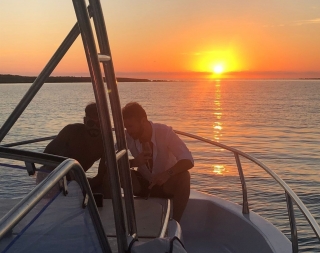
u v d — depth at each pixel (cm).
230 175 1241
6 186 166
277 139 2345
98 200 269
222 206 377
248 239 338
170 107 5478
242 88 17438
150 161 338
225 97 8969
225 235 363
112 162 166
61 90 11688
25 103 182
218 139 2359
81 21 149
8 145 287
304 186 1202
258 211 889
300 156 1766
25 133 2019
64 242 135
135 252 177
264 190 1070
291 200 275
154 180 313
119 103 189
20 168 166
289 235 742
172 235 270
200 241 364
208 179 1190
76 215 141
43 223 125
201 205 386
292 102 6769
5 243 113
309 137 2430
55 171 120
